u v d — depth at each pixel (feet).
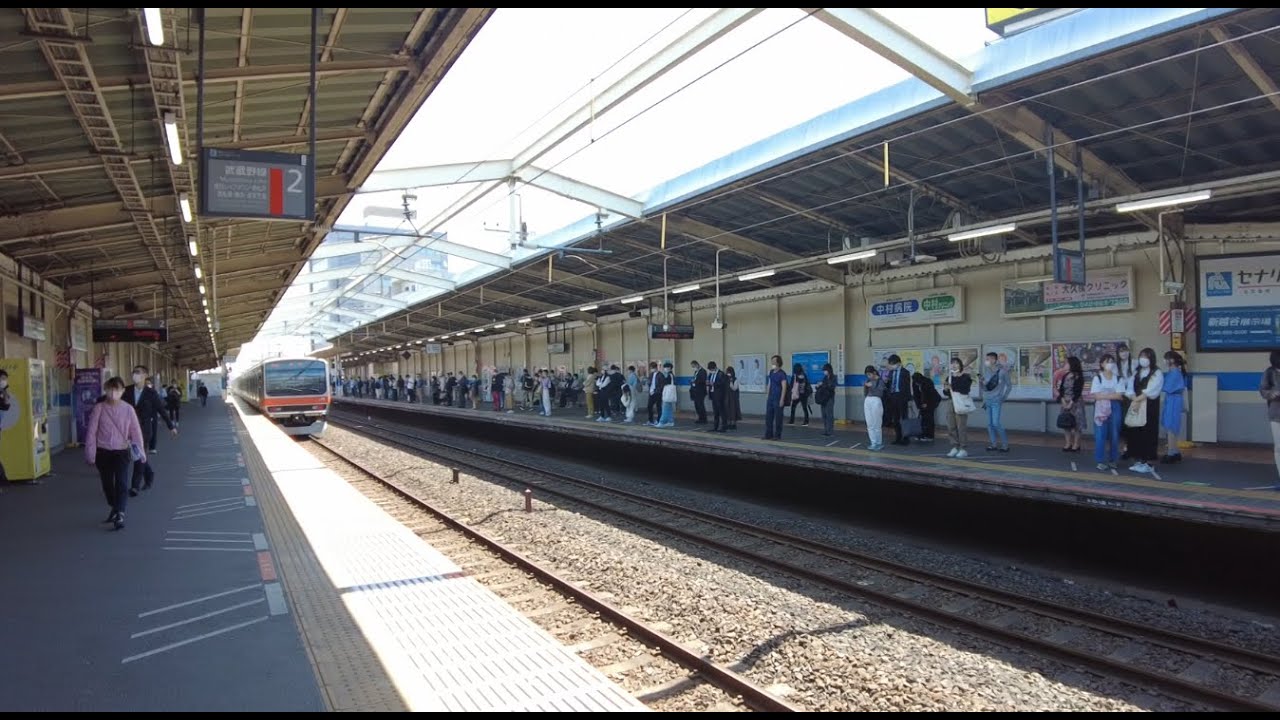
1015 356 53.01
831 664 18.89
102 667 15.72
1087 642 21.25
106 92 25.67
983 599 25.08
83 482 42.04
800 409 72.38
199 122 21.77
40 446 43.29
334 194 41.19
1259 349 41.57
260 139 32.81
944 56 31.32
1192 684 17.49
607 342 101.55
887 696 17.04
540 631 18.33
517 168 55.16
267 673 15.46
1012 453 42.39
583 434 63.87
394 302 127.65
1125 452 39.11
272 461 53.36
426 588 21.86
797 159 41.78
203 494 38.65
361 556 25.67
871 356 63.00
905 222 53.62
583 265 78.28
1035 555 31.86
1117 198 37.45
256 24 23.30
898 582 27.14
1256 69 27.66
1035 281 48.29
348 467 63.10
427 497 46.62
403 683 15.19
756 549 32.14
